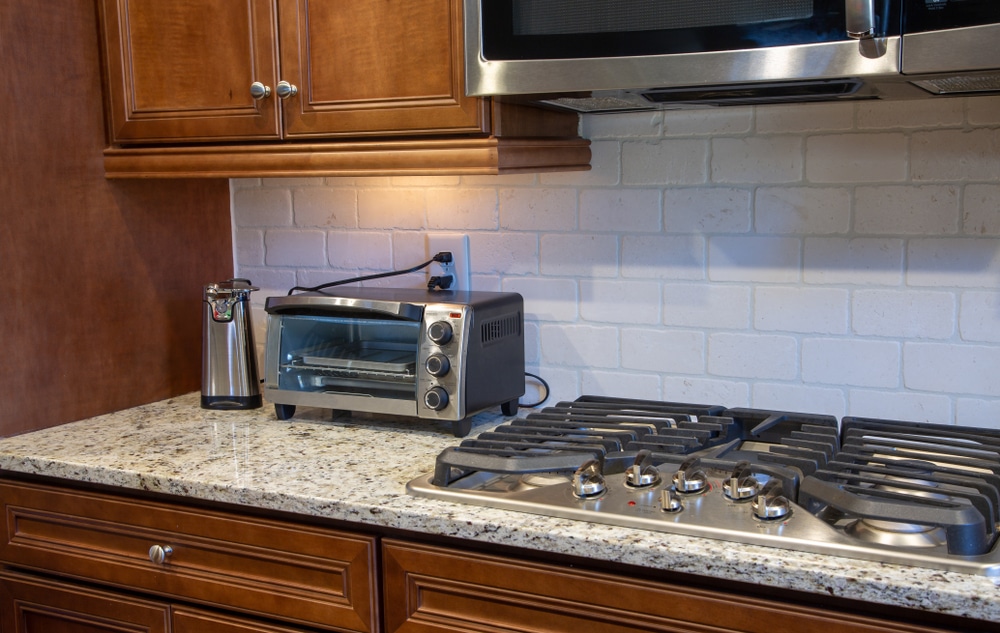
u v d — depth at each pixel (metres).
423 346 1.77
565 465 1.47
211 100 1.87
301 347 1.91
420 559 1.46
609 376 2.01
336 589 1.54
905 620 1.19
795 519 1.31
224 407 2.06
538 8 1.55
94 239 2.01
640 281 1.95
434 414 1.76
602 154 1.95
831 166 1.77
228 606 1.63
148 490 1.66
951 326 1.73
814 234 1.80
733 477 1.40
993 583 1.14
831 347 1.82
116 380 2.07
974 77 1.35
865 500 1.26
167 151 1.94
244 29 1.82
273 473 1.61
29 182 1.88
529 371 2.08
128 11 1.92
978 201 1.68
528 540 1.35
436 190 2.10
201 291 2.26
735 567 1.23
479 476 1.56
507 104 1.69
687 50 1.45
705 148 1.86
